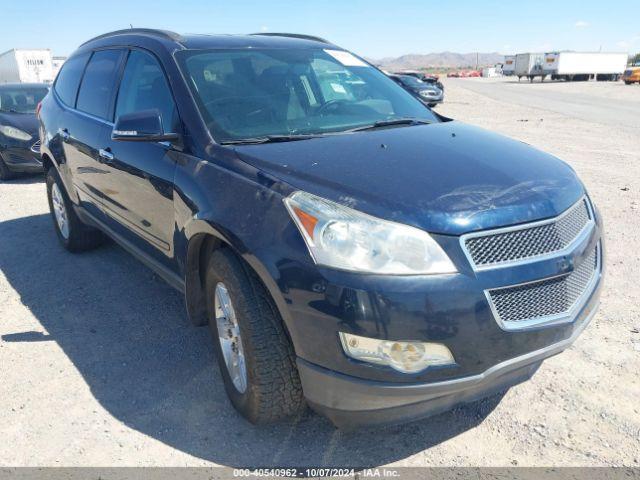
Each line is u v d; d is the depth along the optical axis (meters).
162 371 3.42
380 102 3.96
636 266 4.80
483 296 2.30
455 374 2.32
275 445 2.75
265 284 2.50
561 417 2.88
